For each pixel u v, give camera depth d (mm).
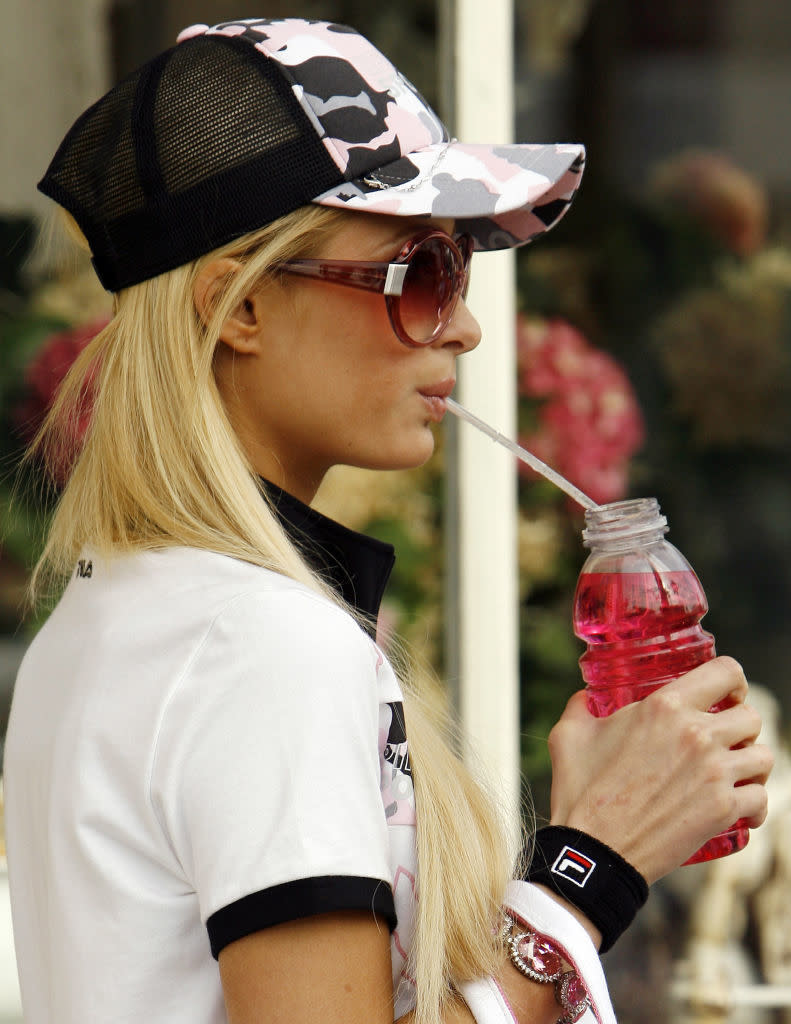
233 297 3982
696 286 13594
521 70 13609
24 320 11492
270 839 3266
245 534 3885
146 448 4016
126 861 3590
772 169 14023
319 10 12359
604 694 4371
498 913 3891
